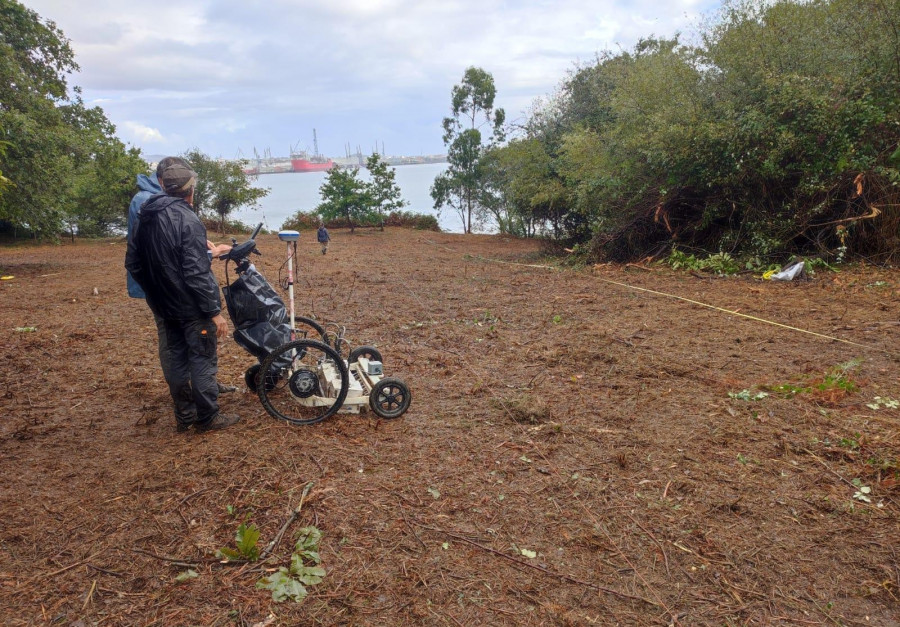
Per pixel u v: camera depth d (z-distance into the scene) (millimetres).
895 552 3086
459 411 5039
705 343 6914
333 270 15461
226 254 4758
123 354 7031
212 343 4469
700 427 4586
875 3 11469
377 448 4324
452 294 11133
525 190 20516
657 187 13766
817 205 11680
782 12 12359
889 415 4676
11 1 21000
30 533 3342
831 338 6891
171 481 3834
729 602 2791
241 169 33625
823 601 2793
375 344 7359
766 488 3705
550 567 3035
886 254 11328
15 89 17594
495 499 3643
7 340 7742
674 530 3316
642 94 14352
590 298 10000
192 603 2801
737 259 12383
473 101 36250
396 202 35125
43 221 17109
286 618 2699
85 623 2688
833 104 11508
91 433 4699
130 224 4336
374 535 3289
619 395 5340
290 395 5215
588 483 3807
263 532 3309
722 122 12352
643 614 2719
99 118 26797
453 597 2826
